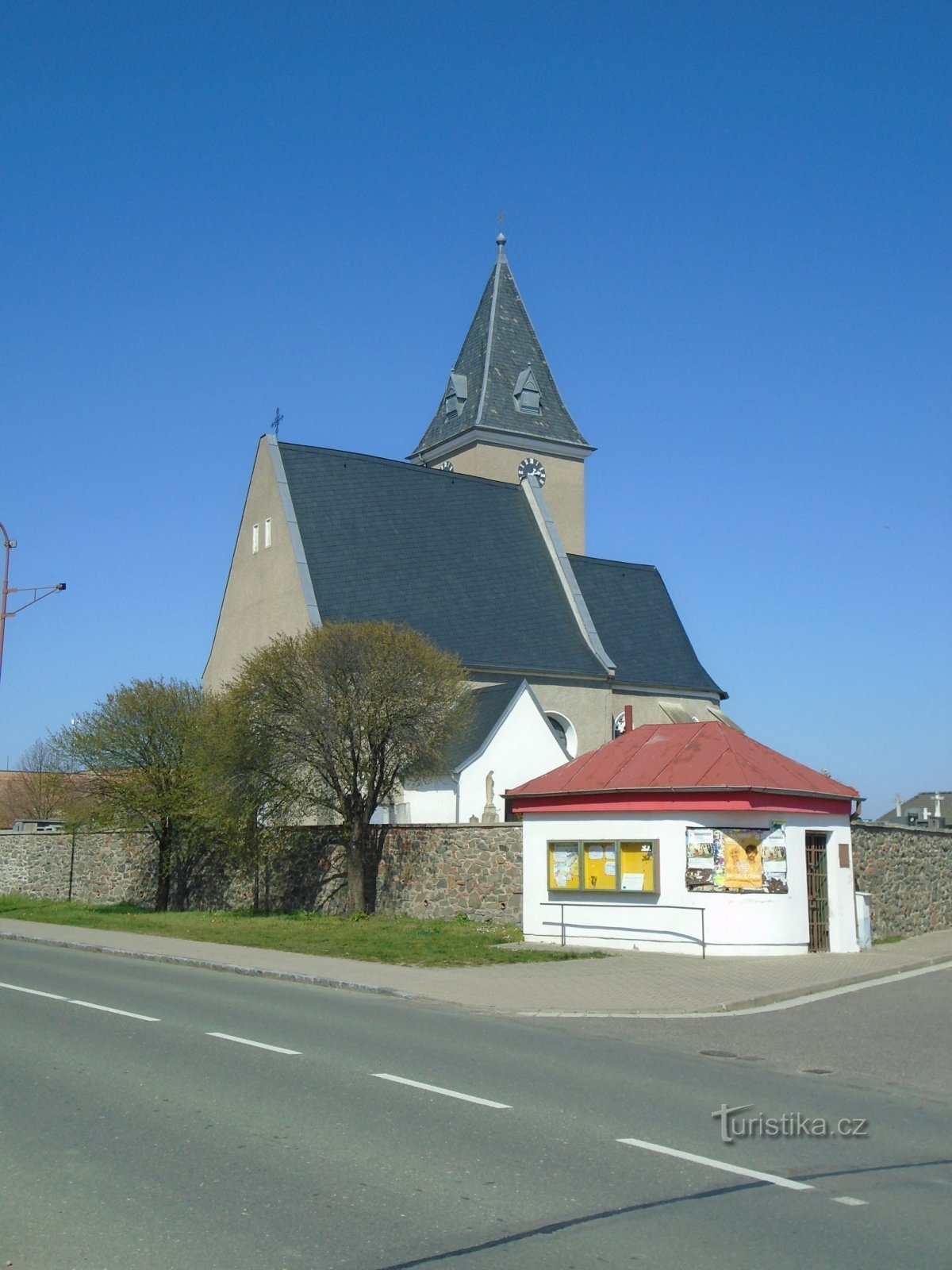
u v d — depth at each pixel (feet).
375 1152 27.27
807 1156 28.09
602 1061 40.06
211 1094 33.06
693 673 174.40
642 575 184.55
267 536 154.92
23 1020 46.16
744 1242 21.76
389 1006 52.54
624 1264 20.58
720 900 71.41
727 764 73.00
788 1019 50.96
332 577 149.07
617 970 64.39
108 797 120.57
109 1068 36.52
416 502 165.99
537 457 209.87
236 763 99.50
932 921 100.42
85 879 140.46
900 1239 22.09
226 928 89.40
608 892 75.15
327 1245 21.21
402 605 152.15
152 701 119.44
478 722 133.80
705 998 55.26
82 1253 20.79
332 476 159.33
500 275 219.82
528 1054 40.91
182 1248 21.02
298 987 58.85
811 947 74.64
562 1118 31.01
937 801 230.68
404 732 98.94
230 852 115.14
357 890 99.60
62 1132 28.78
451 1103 32.42
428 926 88.33
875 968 67.00
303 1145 27.78
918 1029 48.47
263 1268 20.12
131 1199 23.70
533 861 79.30
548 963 67.26
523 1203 23.77
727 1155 27.91
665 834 73.36
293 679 98.27
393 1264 20.40
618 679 163.73
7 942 84.64
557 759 135.33
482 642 154.20
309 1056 39.04
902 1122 32.14
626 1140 28.99
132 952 73.61
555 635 162.91
